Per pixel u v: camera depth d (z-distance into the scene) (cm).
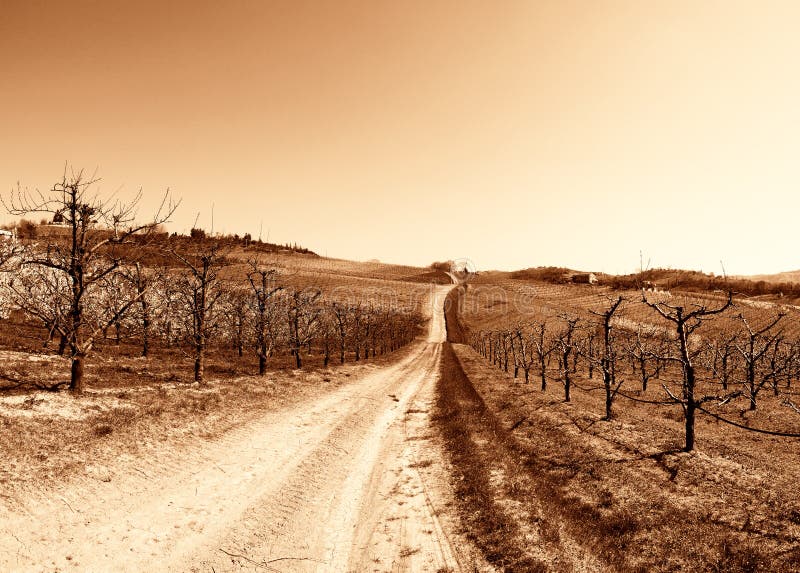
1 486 1065
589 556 1055
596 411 2689
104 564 917
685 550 1076
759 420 2441
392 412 2839
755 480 1531
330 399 2906
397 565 1038
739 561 1026
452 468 1755
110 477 1270
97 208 1859
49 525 994
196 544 1055
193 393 2256
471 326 11006
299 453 1803
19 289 2766
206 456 1599
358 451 1941
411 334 9956
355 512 1343
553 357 5722
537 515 1279
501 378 4375
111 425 1579
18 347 2614
